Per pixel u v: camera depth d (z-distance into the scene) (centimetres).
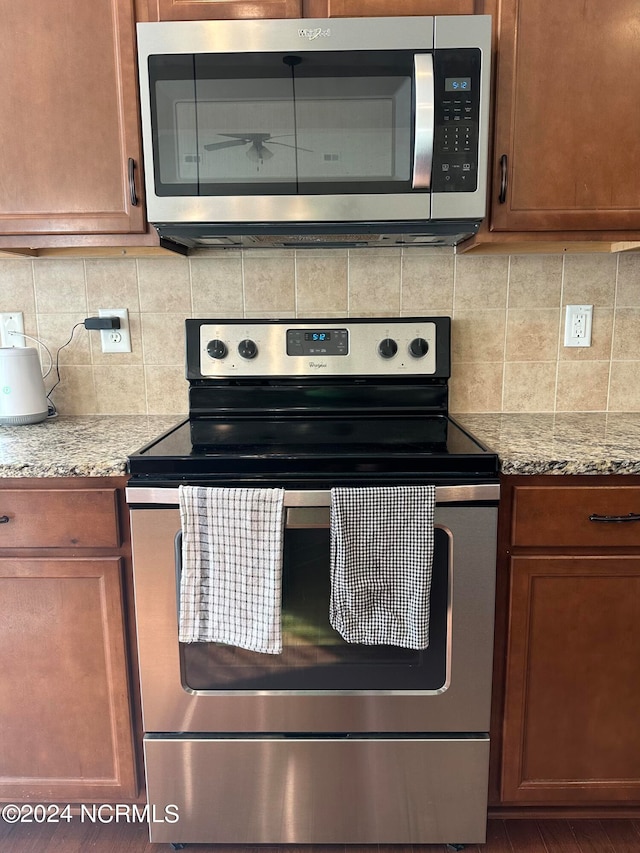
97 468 114
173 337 165
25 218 133
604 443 126
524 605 119
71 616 121
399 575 110
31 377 153
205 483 112
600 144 128
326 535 114
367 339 155
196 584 111
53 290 164
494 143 128
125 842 132
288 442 127
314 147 122
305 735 122
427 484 111
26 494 117
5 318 165
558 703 124
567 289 162
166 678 120
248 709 121
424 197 123
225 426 148
